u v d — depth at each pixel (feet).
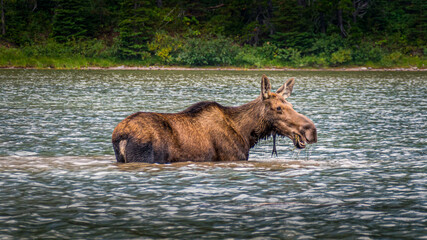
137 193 73.67
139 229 58.03
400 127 159.63
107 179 81.76
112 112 193.98
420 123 170.30
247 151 99.60
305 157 108.58
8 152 108.99
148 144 88.22
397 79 513.45
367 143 128.26
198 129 93.86
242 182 80.89
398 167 96.84
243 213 64.54
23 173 86.58
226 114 98.68
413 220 62.28
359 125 163.73
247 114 98.68
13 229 57.57
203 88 350.23
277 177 85.35
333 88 367.45
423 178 86.84
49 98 253.03
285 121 94.63
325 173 89.92
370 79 509.76
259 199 71.15
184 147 91.81
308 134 92.48
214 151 94.94
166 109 209.36
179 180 81.15
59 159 100.48
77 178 82.64
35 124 156.76
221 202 69.41
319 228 58.90
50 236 55.42
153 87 351.87
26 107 209.46
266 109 96.12
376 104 242.99
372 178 86.12
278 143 128.88
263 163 96.99
